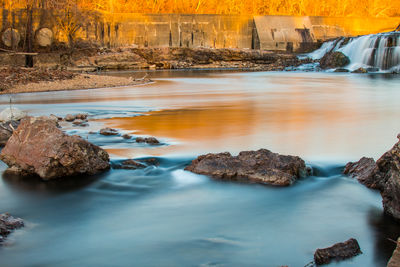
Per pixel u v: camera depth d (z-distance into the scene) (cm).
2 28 3562
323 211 545
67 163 673
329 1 6419
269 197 593
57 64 3481
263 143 862
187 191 618
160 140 895
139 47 4250
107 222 512
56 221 517
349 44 4038
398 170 517
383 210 548
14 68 2248
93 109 1370
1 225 488
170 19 4503
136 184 650
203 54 4328
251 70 3888
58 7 3756
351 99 1680
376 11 6700
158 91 1983
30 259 422
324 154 785
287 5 6206
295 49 4791
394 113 1288
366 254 432
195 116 1214
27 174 700
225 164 682
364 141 891
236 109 1362
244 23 4747
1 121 1040
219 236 471
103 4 5019
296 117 1201
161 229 491
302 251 438
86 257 426
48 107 1421
